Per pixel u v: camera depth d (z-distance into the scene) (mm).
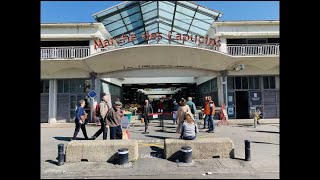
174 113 16375
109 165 6758
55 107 18750
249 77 19391
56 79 18938
